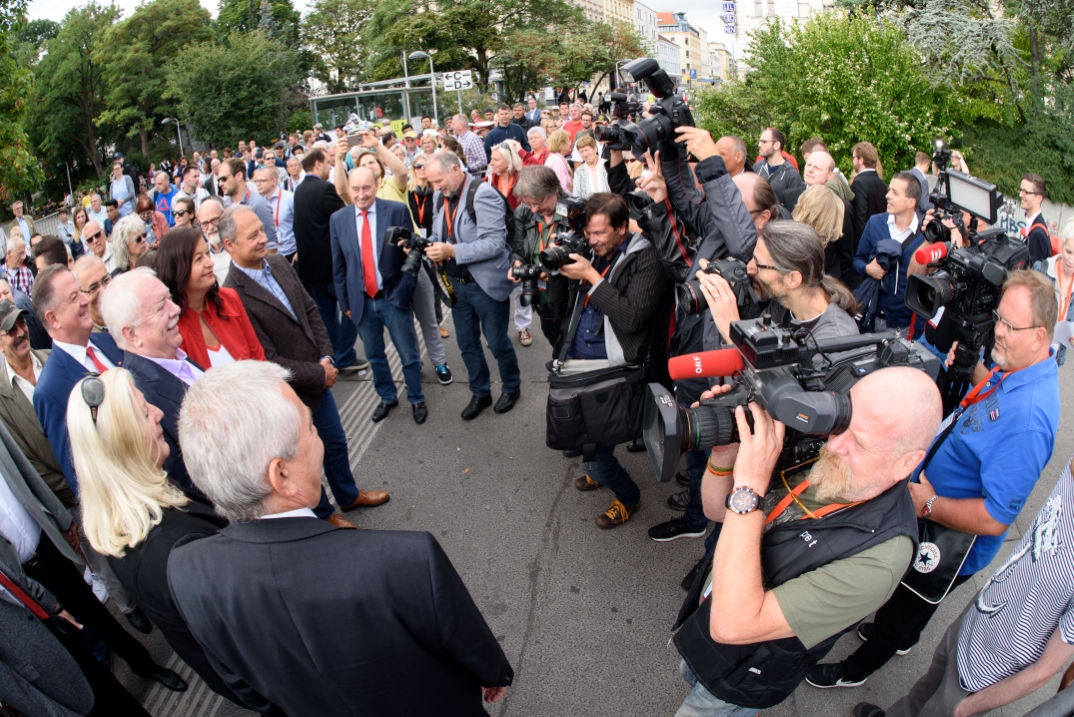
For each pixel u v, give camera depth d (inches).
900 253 144.9
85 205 515.5
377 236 168.4
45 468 110.7
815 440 65.3
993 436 76.2
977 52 449.7
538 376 204.8
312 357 133.9
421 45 1648.6
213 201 166.7
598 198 114.2
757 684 65.1
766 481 60.1
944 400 100.3
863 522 59.2
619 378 117.5
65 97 1569.9
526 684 102.9
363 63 1888.5
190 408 55.4
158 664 111.8
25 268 256.2
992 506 75.4
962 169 229.6
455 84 765.3
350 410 192.7
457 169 169.2
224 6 1808.6
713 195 101.2
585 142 250.4
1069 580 57.4
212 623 56.0
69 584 98.6
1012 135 488.1
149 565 67.2
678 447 63.2
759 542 59.5
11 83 514.3
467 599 59.5
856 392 57.4
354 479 158.6
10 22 506.6
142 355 97.3
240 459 53.6
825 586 58.0
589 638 110.3
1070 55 489.4
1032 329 73.6
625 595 118.6
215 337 115.3
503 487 152.1
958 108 467.8
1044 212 478.6
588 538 133.6
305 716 59.1
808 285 82.7
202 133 1304.1
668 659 105.5
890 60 407.2
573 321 122.6
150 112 1583.4
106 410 68.2
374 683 56.2
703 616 68.6
